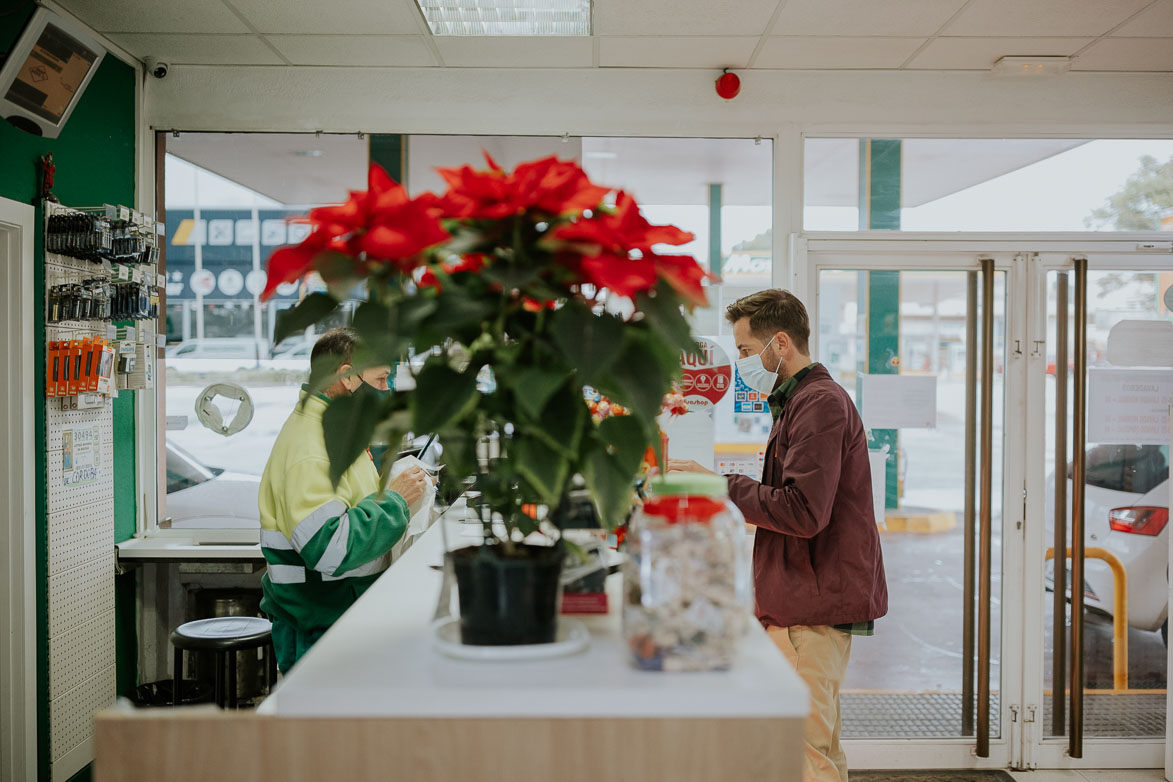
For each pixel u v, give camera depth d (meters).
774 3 2.93
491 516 1.10
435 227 0.89
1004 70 3.46
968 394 3.52
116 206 2.93
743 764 0.93
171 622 3.54
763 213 3.60
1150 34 3.18
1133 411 3.54
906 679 3.54
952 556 3.54
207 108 3.55
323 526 2.09
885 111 3.55
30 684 2.80
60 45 2.48
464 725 0.94
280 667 2.29
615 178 3.60
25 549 2.77
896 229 3.55
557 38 3.25
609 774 0.94
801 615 2.28
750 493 2.21
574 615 1.22
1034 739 3.49
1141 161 3.57
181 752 0.95
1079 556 3.48
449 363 1.04
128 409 3.49
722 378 3.58
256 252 3.60
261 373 3.60
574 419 0.97
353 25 3.15
